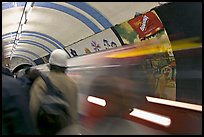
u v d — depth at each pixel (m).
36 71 2.86
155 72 8.45
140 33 9.07
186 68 7.55
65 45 16.25
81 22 11.60
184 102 7.46
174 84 8.02
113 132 2.08
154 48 8.61
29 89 2.63
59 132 2.59
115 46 10.71
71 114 2.72
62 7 10.70
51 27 14.23
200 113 6.57
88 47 13.25
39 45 20.80
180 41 7.59
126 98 2.18
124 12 8.90
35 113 2.57
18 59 30.34
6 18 11.39
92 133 2.15
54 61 3.01
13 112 1.95
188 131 6.01
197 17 6.74
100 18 10.24
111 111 2.12
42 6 10.55
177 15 7.32
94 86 2.26
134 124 2.23
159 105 7.02
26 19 12.79
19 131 1.94
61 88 2.84
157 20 8.16
